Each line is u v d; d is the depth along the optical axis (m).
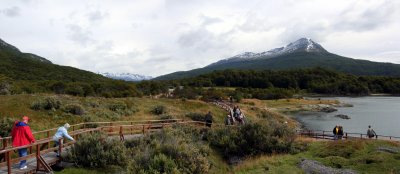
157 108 43.91
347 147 19.14
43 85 72.19
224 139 22.33
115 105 41.69
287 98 122.19
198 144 20.64
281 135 22.70
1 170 12.58
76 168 14.78
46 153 16.06
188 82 172.38
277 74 196.12
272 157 18.47
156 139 19.14
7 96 37.19
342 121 65.06
